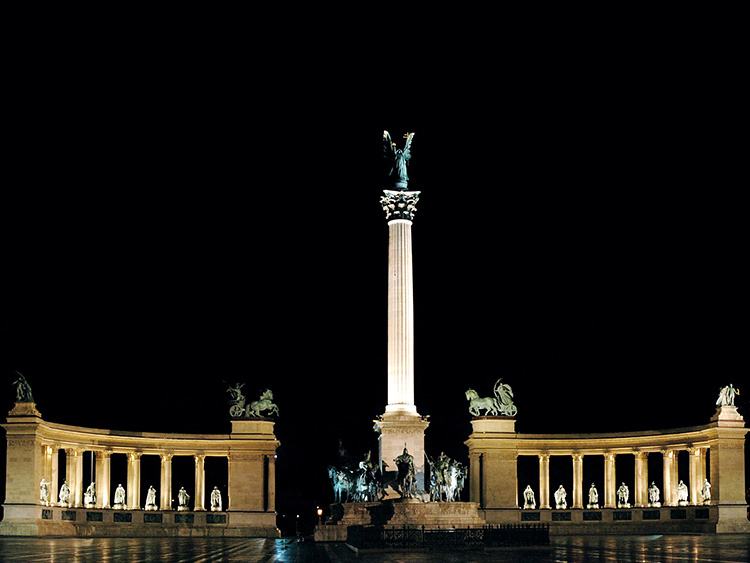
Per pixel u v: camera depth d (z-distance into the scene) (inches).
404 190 3627.0
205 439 4168.3
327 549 2706.7
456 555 2316.7
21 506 3570.4
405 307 3508.9
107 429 4434.1
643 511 4131.4
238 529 4057.6
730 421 3838.6
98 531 3868.1
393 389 3476.9
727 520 3762.3
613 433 4293.8
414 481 3277.6
